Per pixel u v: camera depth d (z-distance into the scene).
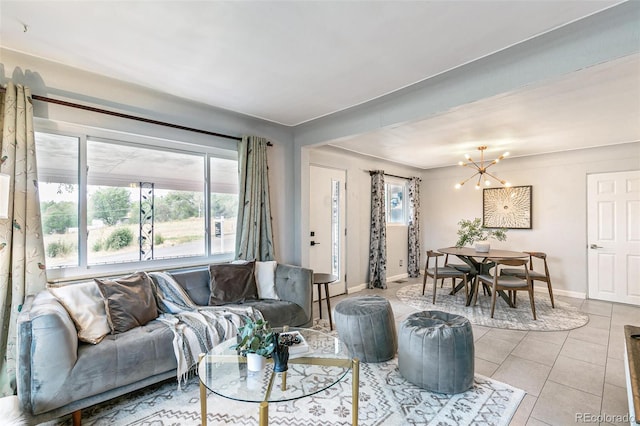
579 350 2.93
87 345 1.96
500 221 5.68
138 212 2.93
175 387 2.28
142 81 2.55
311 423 1.90
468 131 3.83
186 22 1.76
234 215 3.61
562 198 5.03
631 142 4.41
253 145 3.56
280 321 2.88
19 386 1.67
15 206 2.17
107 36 1.91
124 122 2.74
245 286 3.08
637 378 1.26
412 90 2.75
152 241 3.01
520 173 5.45
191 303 2.76
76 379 1.78
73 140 2.58
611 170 4.59
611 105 2.96
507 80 2.24
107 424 1.88
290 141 4.10
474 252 4.64
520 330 3.44
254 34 1.88
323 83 2.59
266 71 2.37
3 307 2.11
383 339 2.72
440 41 1.96
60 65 2.29
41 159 2.44
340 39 1.94
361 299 3.05
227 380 1.71
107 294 2.26
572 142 4.39
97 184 2.70
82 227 2.60
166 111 2.98
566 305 4.41
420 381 2.28
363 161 5.50
